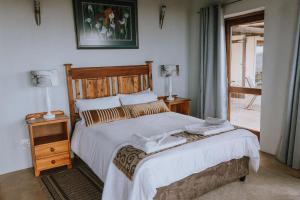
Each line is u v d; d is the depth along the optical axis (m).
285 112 3.22
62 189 2.80
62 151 3.26
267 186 2.72
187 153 2.24
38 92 3.36
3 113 3.17
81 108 3.43
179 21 4.62
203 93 4.47
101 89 3.82
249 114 4.19
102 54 3.82
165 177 2.11
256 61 3.93
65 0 3.43
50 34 3.37
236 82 4.33
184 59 4.80
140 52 4.21
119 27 3.90
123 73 4.01
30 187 2.87
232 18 4.19
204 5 4.43
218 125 2.83
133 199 1.98
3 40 3.08
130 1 3.96
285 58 3.28
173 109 4.65
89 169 3.31
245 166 2.80
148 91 4.14
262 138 3.71
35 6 3.13
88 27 3.62
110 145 2.52
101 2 3.69
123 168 2.17
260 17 3.78
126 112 3.54
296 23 3.01
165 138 2.44
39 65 3.34
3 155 3.24
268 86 3.53
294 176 2.94
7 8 3.06
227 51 4.39
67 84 3.53
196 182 2.38
